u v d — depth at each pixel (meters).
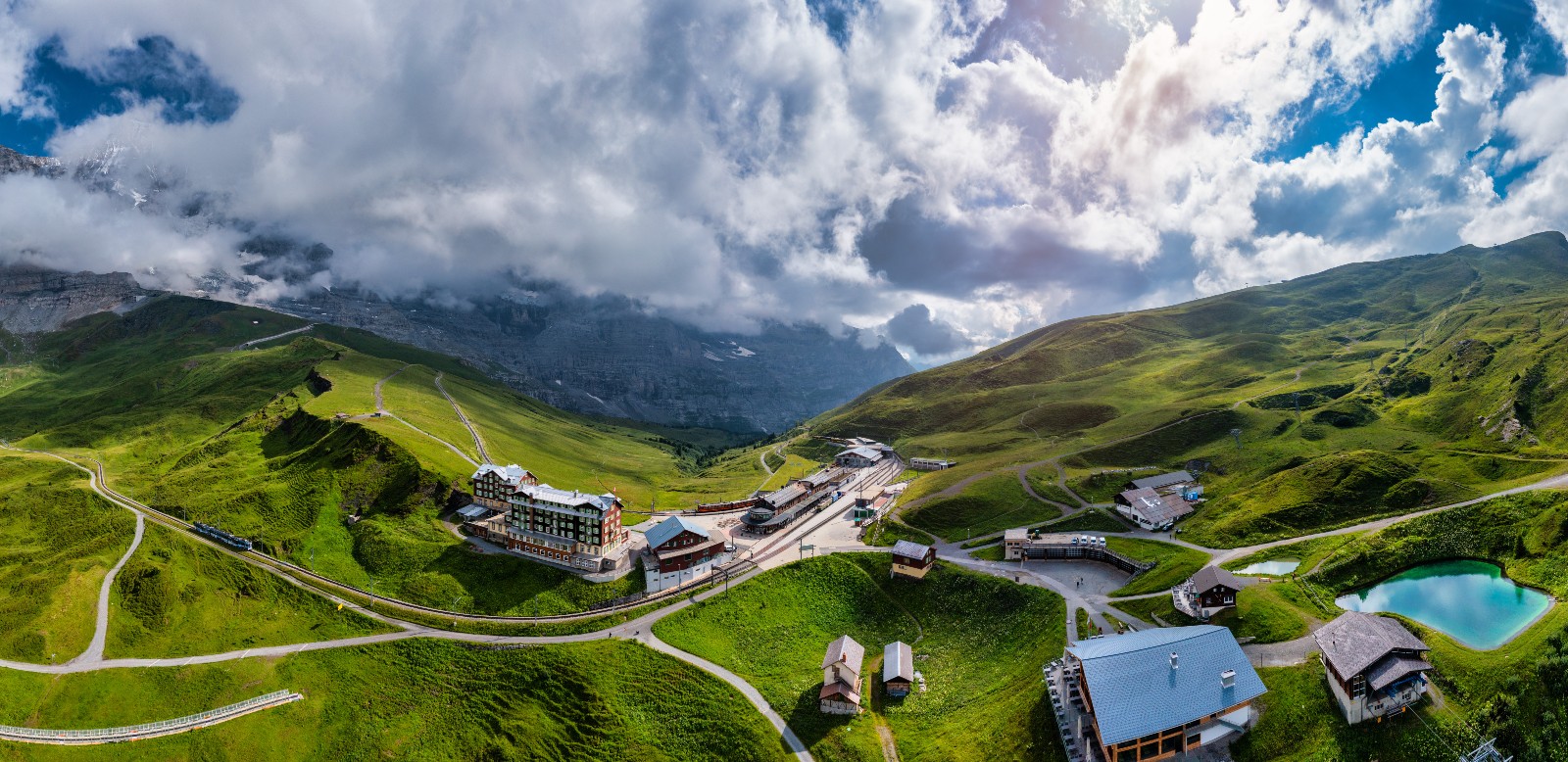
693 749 123.75
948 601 156.75
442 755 132.75
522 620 162.12
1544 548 119.75
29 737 131.50
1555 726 84.12
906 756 112.88
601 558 179.62
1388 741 87.56
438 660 152.38
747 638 152.00
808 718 124.94
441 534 197.12
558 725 134.88
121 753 130.88
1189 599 126.19
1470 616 109.94
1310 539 146.50
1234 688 95.19
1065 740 98.25
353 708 143.38
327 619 166.38
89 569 177.75
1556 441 163.25
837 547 189.50
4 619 158.88
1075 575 153.75
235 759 132.38
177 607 168.00
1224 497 185.12
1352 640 94.62
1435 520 135.75
